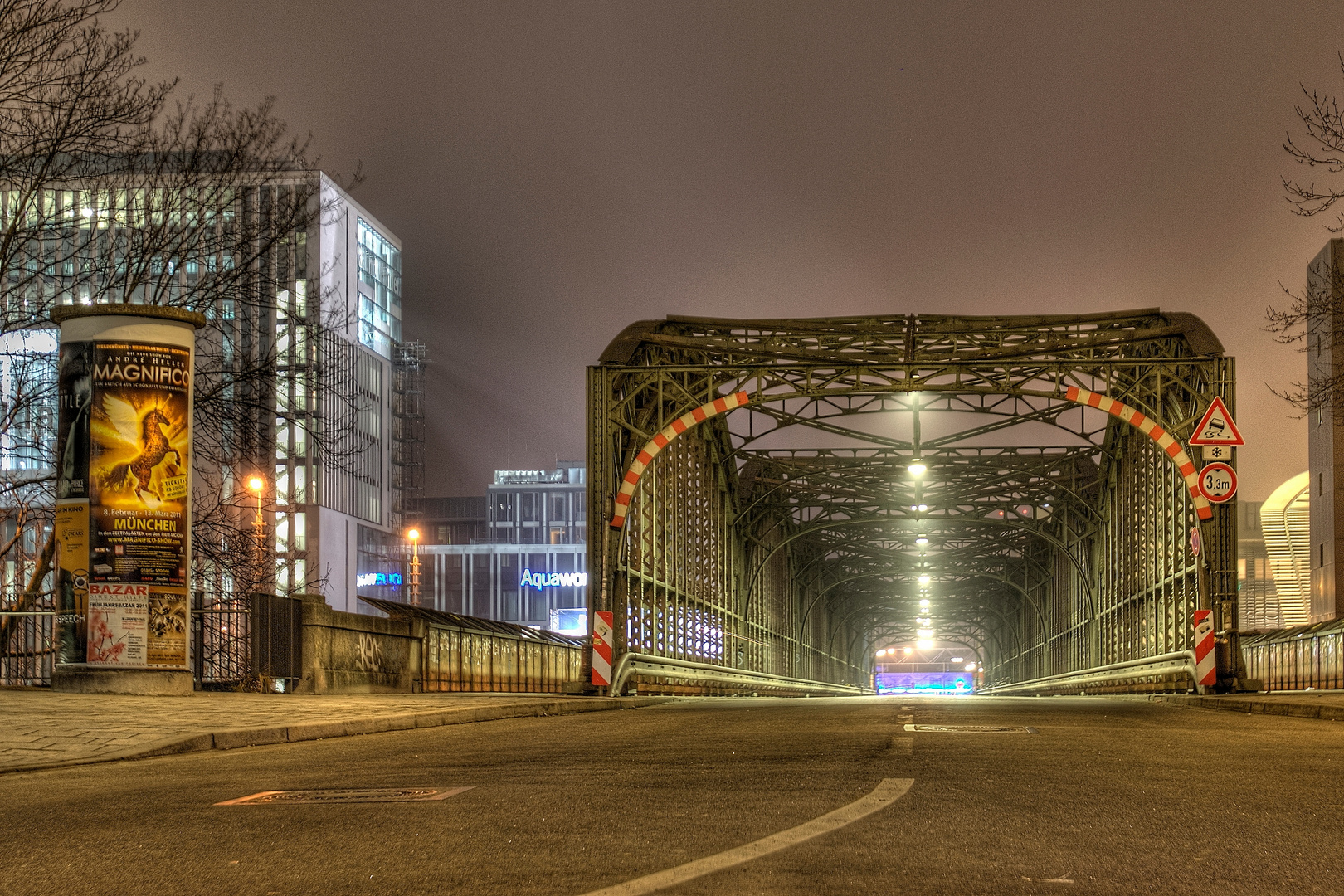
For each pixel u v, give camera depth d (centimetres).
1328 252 4156
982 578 9250
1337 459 5600
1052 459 4994
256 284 2612
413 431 12181
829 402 4050
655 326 3366
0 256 2370
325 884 500
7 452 2684
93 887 500
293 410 2911
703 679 4197
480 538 14512
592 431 3120
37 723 1316
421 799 751
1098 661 5050
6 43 2145
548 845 580
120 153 2409
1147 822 650
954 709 2125
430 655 2825
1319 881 503
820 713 1947
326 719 1441
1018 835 608
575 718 1855
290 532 9331
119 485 1819
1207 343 3077
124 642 1809
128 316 1834
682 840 592
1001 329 3375
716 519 4725
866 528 7331
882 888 484
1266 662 4191
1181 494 3369
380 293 11369
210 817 684
